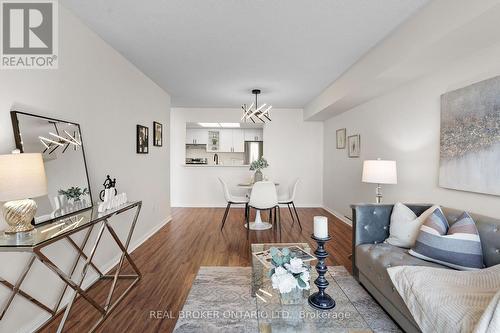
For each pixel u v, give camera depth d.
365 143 3.75
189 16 2.06
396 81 2.70
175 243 3.28
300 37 2.41
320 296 1.41
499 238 1.51
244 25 2.20
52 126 1.80
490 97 1.78
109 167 2.57
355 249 2.24
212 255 2.87
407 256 1.80
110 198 2.10
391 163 2.52
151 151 3.67
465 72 2.04
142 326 1.66
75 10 1.99
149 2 1.88
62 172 1.86
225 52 2.75
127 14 2.04
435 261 1.66
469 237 1.58
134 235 3.12
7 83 1.53
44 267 1.73
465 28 1.61
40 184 1.38
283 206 5.83
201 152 7.37
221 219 4.62
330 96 3.90
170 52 2.75
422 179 2.54
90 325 1.67
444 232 1.73
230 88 4.12
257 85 3.95
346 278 2.30
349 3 1.88
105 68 2.50
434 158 2.38
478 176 1.87
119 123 2.77
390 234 2.13
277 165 5.83
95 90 2.34
